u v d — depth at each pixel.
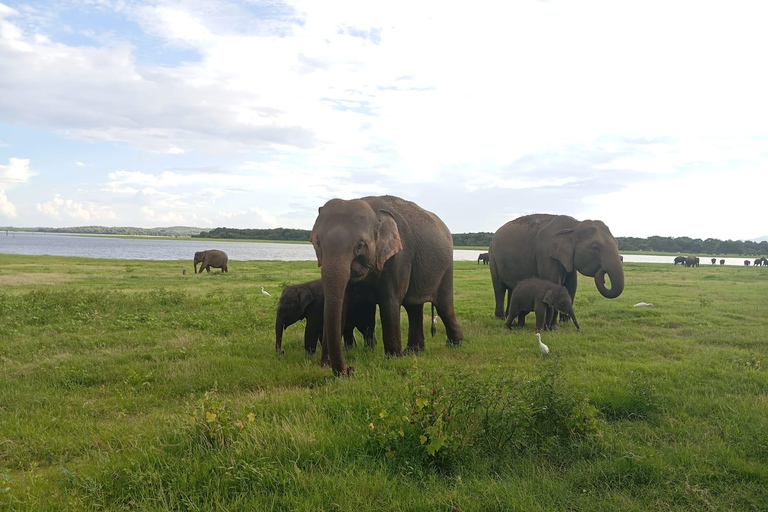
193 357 8.98
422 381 5.40
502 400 5.36
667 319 13.99
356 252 7.79
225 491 4.08
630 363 8.41
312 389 7.14
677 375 7.65
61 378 7.55
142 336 10.94
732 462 4.66
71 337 10.59
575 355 9.38
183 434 4.92
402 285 9.20
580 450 4.89
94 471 4.34
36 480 4.29
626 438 5.24
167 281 26.91
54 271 33.25
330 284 7.44
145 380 7.50
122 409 6.34
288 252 116.81
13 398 6.63
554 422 5.27
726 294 21.83
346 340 9.95
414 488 4.21
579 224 13.92
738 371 8.05
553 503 4.02
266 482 4.19
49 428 5.62
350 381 7.12
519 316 13.34
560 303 12.02
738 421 5.71
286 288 9.49
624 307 16.70
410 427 4.82
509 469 4.57
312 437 4.89
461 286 26.31
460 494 4.07
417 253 9.73
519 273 14.94
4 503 3.84
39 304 14.18
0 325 11.67
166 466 4.37
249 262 55.53
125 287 22.67
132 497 4.02
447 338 10.96
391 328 8.98
